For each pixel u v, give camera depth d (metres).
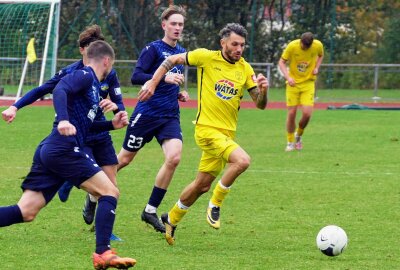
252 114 48.19
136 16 63.34
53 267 13.91
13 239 16.02
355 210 19.53
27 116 43.34
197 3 65.31
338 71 62.31
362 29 67.75
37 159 13.32
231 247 15.66
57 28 53.47
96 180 13.21
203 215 18.92
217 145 16.09
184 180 24.00
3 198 20.62
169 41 18.78
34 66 54.38
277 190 22.30
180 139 18.05
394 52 68.00
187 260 14.56
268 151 30.92
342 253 15.12
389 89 62.31
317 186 23.02
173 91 18.38
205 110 16.53
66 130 12.62
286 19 66.31
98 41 13.83
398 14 68.44
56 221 17.86
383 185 23.23
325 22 65.88
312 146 32.69
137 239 16.34
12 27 54.31
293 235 16.77
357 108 53.41
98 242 12.92
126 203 20.23
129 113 44.75
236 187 22.75
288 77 30.08
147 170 25.84
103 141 16.77
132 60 61.91
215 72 16.56
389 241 16.25
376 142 34.19
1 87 52.16
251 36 65.50
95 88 13.48
